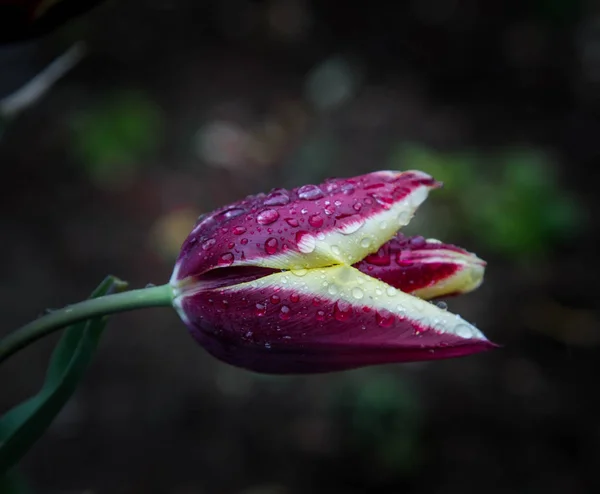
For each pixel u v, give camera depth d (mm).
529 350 723
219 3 1100
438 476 599
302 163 897
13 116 275
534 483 602
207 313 237
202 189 831
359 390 626
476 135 1010
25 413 246
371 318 232
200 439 599
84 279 700
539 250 814
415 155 850
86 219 758
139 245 745
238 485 573
